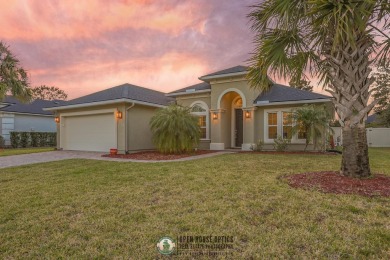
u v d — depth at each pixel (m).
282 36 5.69
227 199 4.40
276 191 4.80
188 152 13.06
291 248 2.69
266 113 14.53
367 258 2.47
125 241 2.94
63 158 11.43
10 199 4.64
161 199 4.49
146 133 15.11
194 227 3.26
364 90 5.34
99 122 14.82
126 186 5.49
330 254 2.55
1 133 21.09
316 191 4.68
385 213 3.59
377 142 21.20
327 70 6.11
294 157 10.38
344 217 3.46
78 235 3.11
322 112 12.12
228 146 16.42
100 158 11.24
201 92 16.28
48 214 3.84
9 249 2.79
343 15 4.12
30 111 23.47
